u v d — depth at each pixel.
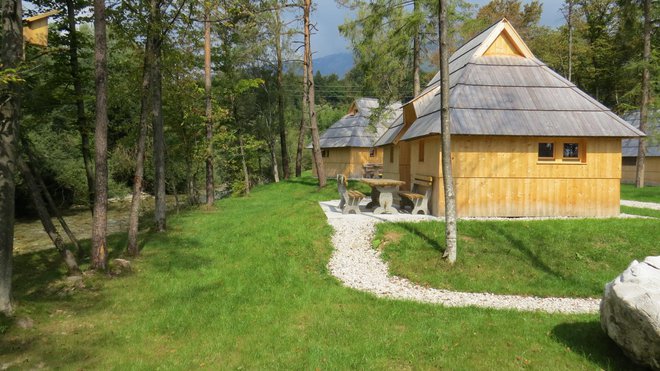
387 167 19.69
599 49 32.97
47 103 13.01
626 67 22.73
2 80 5.56
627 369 4.89
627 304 4.70
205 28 18.50
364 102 30.86
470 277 8.80
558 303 7.73
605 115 12.83
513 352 5.36
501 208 12.45
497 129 12.08
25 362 5.18
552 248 9.95
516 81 13.69
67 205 25.36
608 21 33.16
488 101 12.90
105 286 8.26
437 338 5.79
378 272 9.16
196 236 12.55
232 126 27.36
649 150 26.80
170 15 10.81
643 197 20.16
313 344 5.66
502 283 8.58
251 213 16.02
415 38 18.88
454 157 12.27
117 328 6.34
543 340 5.70
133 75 12.23
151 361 5.29
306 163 47.00
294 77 31.00
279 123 31.80
